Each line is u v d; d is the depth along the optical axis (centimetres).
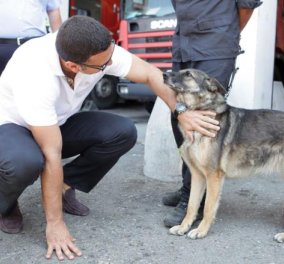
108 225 318
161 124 424
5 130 271
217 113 303
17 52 271
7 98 275
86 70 253
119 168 471
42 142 260
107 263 262
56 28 391
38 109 253
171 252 277
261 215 343
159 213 344
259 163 315
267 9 498
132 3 808
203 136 296
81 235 299
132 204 362
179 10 324
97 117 318
